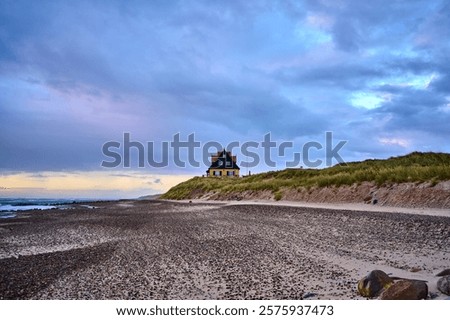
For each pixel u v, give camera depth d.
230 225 22.67
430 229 14.98
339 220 20.31
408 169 28.41
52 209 55.09
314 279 9.55
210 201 55.44
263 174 61.81
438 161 37.12
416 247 12.40
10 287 10.32
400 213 20.59
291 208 29.34
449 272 8.74
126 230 23.36
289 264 11.38
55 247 17.67
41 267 12.77
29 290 10.00
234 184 61.97
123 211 43.56
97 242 18.72
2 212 48.88
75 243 18.72
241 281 9.84
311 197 35.31
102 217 34.97
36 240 20.30
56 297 9.34
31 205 80.94
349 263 10.97
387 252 12.07
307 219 22.27
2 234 23.38
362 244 13.73
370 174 31.17
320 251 13.08
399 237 14.30
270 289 8.99
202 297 8.77
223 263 12.08
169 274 11.05
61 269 12.35
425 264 10.14
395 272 9.47
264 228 20.17
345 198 30.64
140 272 11.48
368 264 10.66
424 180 25.47
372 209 24.39
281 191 41.88
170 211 39.50
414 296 7.37
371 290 7.89
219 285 9.63
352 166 44.94
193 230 21.36
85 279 10.96
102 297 9.16
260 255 13.01
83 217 35.81
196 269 11.48
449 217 17.42
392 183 27.84
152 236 19.77
